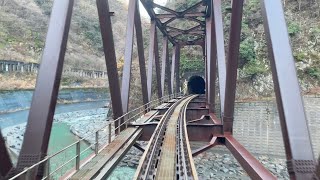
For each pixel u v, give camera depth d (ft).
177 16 89.81
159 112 71.77
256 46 123.95
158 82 86.07
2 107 116.57
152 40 82.07
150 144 34.17
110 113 136.26
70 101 179.01
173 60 137.39
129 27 51.29
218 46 47.14
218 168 79.36
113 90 37.76
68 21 21.66
